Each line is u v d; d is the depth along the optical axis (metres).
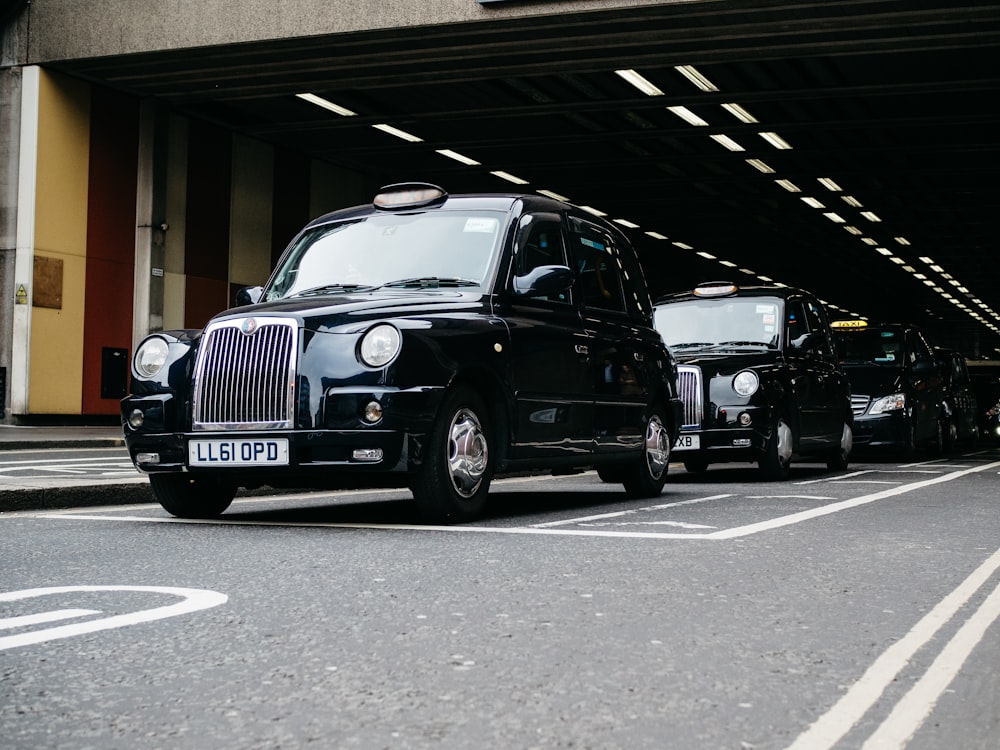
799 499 8.79
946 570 5.21
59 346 22.23
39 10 21.50
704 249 43.62
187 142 24.88
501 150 28.23
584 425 7.80
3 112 21.98
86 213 22.70
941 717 2.86
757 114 24.08
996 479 11.81
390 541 5.86
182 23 20.03
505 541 5.87
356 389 6.24
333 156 28.78
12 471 11.30
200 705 2.86
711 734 2.66
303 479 6.59
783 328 12.11
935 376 19.09
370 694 2.96
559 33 18.41
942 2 16.22
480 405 6.83
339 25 18.80
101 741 2.56
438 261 7.31
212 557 5.29
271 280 7.70
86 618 3.89
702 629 3.80
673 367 9.29
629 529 6.47
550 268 7.24
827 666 3.35
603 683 3.10
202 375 6.60
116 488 8.54
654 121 24.88
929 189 31.33
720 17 17.25
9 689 3.00
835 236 40.31
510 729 2.67
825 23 17.28
